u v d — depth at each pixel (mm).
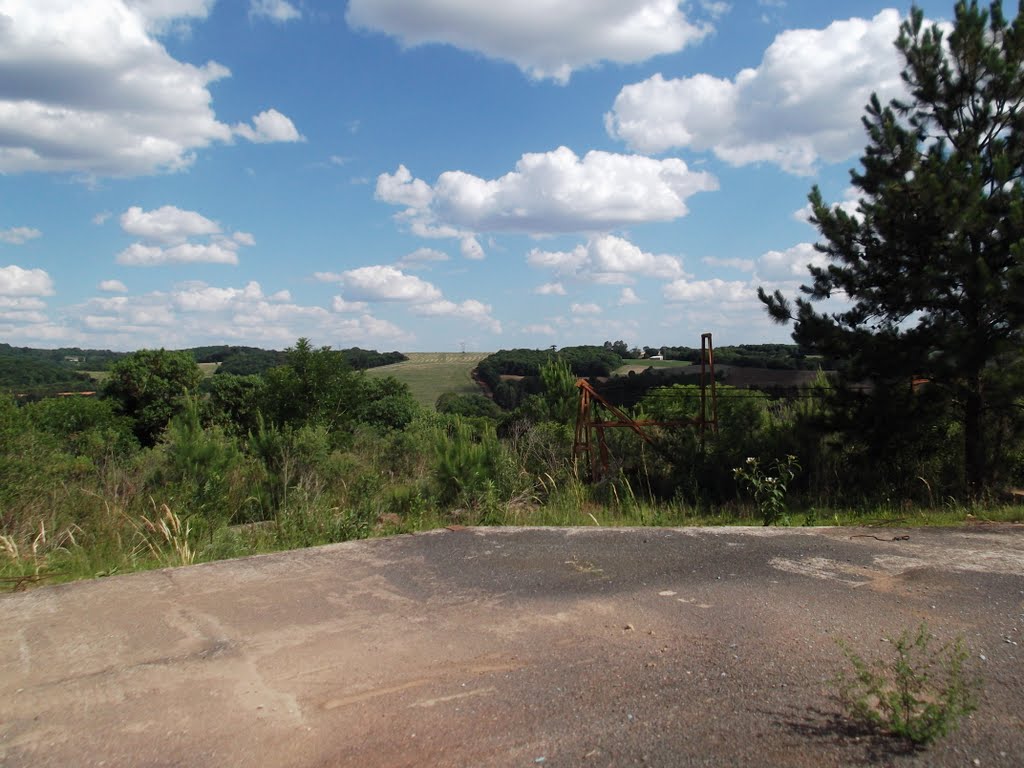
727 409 12984
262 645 4152
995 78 10641
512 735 3164
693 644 4141
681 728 3207
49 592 5090
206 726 3260
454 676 3752
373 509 9477
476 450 10664
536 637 4270
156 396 30719
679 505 10438
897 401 10852
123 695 3551
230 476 11258
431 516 9055
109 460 11508
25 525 7602
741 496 11047
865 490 11117
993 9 10758
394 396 31422
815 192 11609
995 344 9922
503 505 9570
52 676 3762
